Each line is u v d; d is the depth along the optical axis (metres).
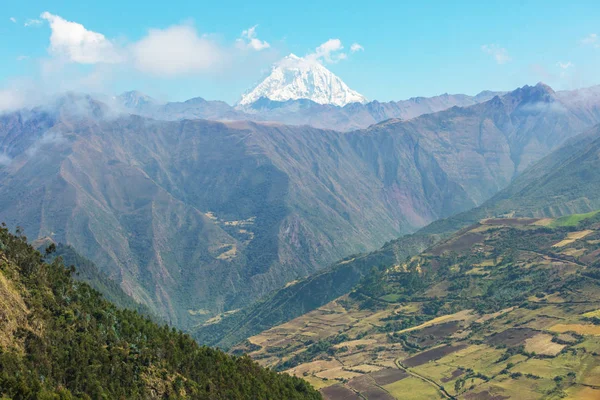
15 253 159.25
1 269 149.75
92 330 159.75
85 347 151.25
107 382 147.50
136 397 151.75
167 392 162.25
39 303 150.00
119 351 160.88
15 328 137.75
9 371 125.75
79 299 170.25
